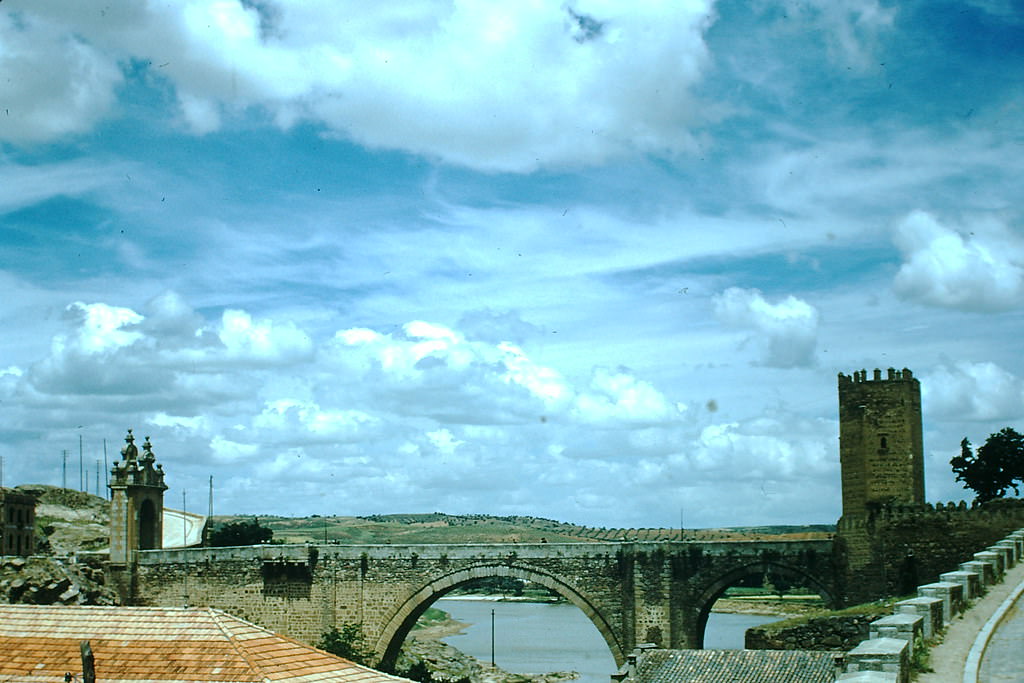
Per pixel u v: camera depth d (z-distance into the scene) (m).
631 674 92.69
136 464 145.00
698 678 91.06
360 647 127.75
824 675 87.81
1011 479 134.88
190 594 138.50
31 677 62.44
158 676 62.16
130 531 142.00
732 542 119.12
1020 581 59.44
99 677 62.44
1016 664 37.75
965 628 44.22
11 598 130.62
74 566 143.00
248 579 136.50
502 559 128.25
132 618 68.25
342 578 133.12
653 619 120.88
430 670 168.25
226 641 65.06
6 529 152.50
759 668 90.50
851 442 116.06
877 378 115.56
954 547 106.94
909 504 109.56
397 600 131.12
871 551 110.69
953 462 138.25
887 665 32.00
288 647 67.12
